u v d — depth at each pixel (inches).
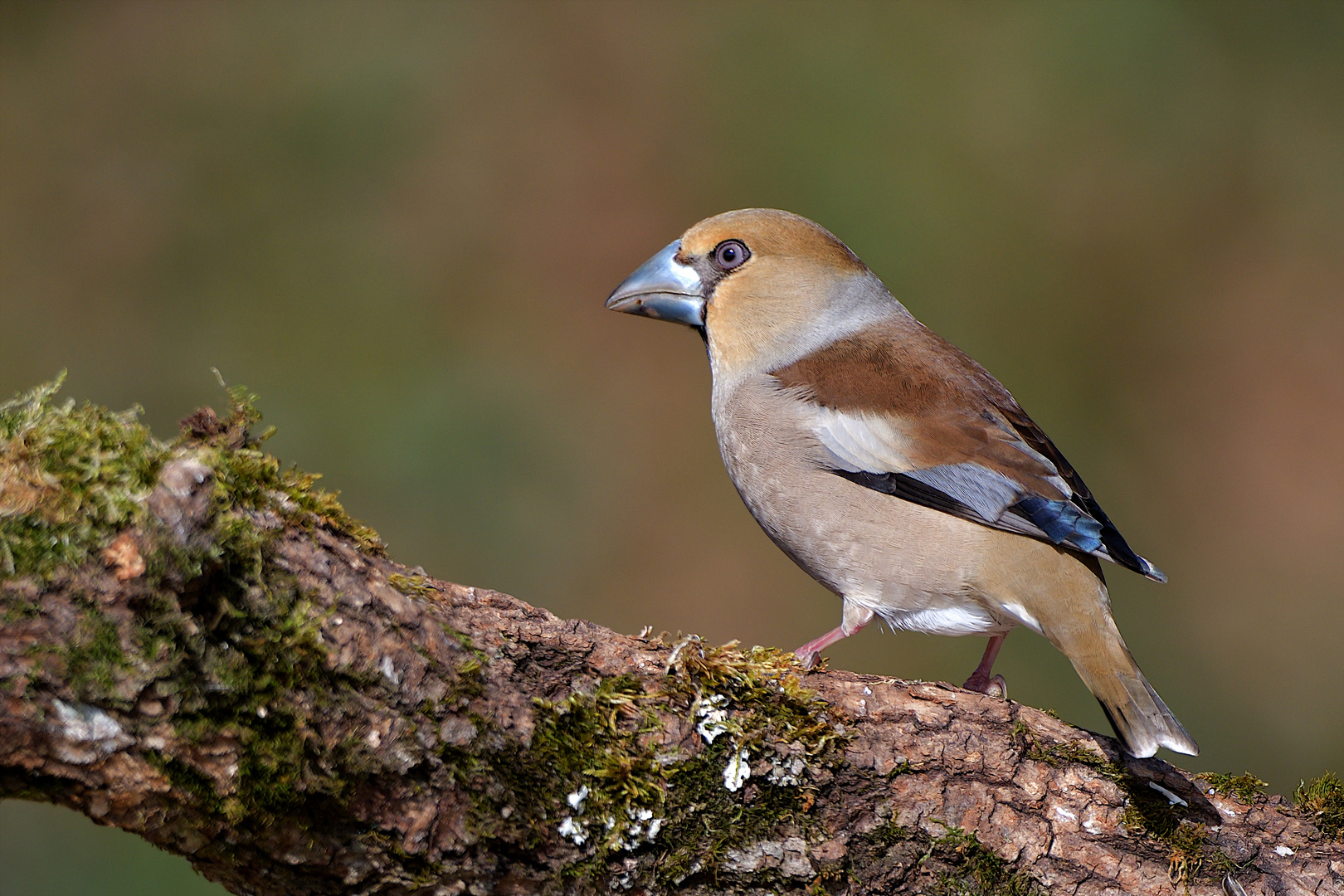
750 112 635.5
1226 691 485.1
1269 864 186.1
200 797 138.4
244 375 544.1
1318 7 661.9
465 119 626.2
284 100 617.6
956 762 180.5
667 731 167.6
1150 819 185.5
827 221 610.2
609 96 637.9
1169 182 634.8
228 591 137.4
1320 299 598.5
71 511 128.7
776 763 171.9
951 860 178.9
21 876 357.1
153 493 131.5
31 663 126.6
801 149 623.8
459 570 511.8
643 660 172.6
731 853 169.5
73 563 128.0
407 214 597.9
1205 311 601.0
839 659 471.8
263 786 140.0
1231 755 471.5
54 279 557.3
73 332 545.6
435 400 545.0
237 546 137.3
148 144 595.8
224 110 610.9
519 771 158.4
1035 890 180.9
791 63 649.0
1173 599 517.0
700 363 566.3
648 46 655.1
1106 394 583.5
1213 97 650.8
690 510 527.2
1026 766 184.5
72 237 566.6
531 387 554.6
